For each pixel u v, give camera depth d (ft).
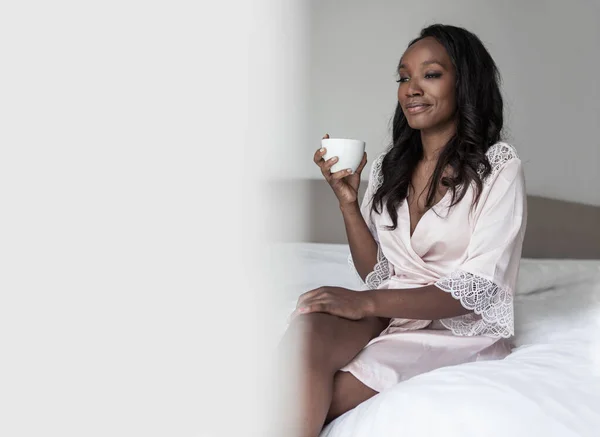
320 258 7.75
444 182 4.16
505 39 11.09
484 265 3.86
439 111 4.31
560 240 10.82
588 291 6.31
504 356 3.92
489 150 4.23
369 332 3.64
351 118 10.90
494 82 4.46
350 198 4.51
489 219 3.99
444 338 3.83
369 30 10.82
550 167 11.25
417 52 4.32
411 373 3.38
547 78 11.14
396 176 4.52
